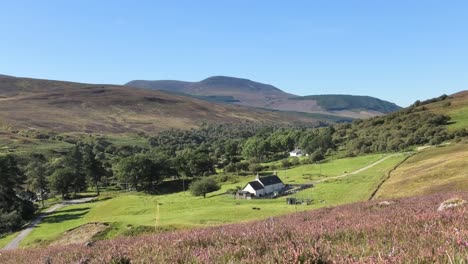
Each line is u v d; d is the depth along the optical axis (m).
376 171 110.62
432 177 78.56
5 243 73.00
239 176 155.75
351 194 84.69
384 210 15.86
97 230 44.03
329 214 18.86
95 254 11.37
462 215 9.73
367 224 10.30
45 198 149.75
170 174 161.62
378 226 9.62
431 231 7.80
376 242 7.34
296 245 7.04
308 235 9.09
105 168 179.75
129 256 8.71
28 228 91.81
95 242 16.25
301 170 144.00
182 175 170.12
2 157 114.31
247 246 7.92
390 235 8.33
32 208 108.50
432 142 147.12
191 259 7.61
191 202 106.19
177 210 92.69
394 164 115.19
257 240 8.99
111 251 10.06
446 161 93.56
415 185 76.12
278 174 143.62
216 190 127.50
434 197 21.00
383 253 5.71
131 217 63.84
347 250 6.76
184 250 8.66
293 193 106.44
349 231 9.38
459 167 80.88
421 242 6.62
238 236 10.14
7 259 16.33
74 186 149.50
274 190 115.50
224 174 161.25
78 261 10.19
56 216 106.88
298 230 10.38
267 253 6.93
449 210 11.32
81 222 92.88
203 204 100.94
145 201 112.12
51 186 142.12
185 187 154.50
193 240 10.45
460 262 4.87
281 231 9.84
